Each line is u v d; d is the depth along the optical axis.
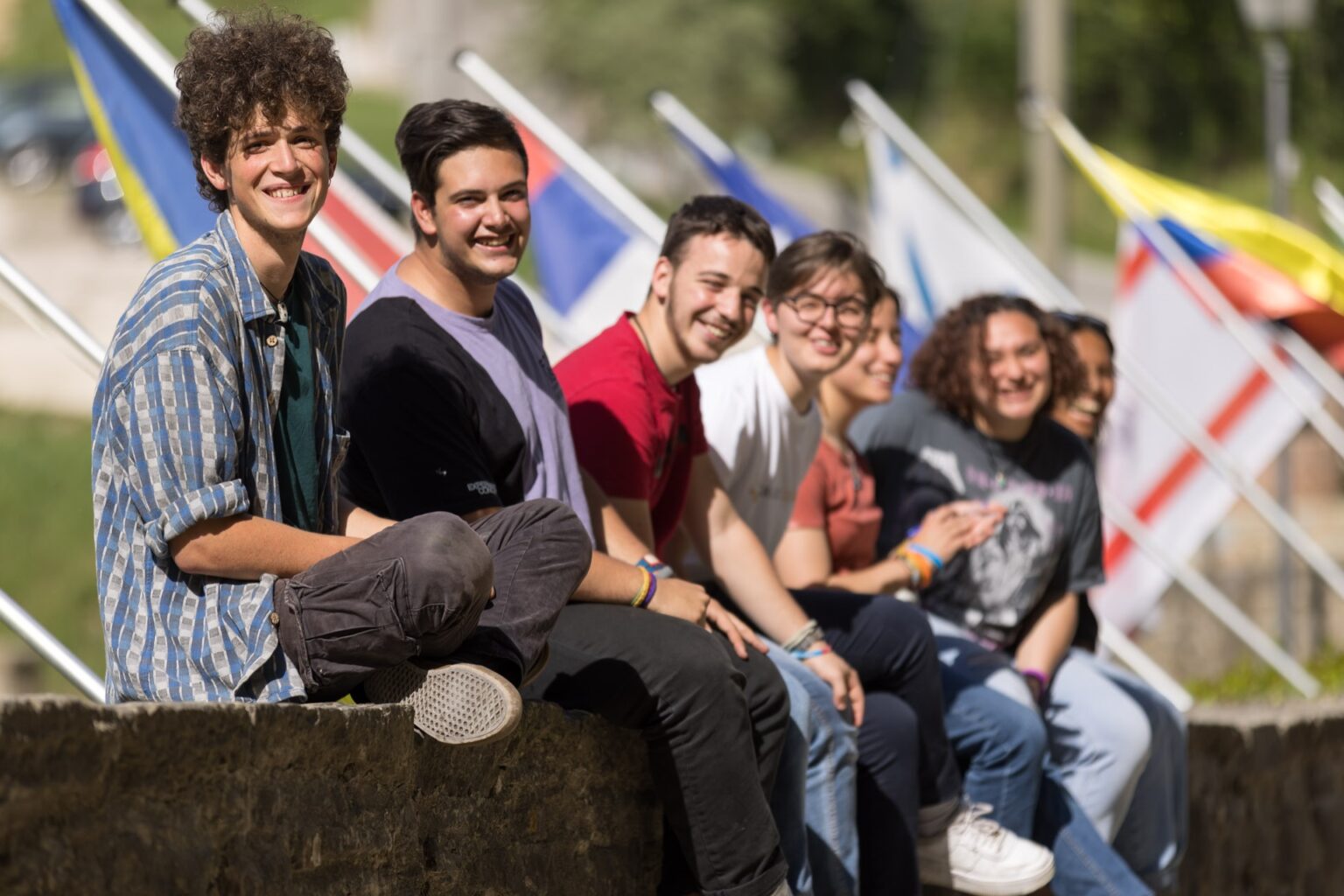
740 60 54.31
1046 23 20.16
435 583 4.89
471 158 6.03
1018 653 8.76
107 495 4.85
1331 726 11.97
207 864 4.31
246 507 4.80
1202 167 57.31
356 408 5.93
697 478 7.18
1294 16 17.62
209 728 4.30
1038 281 15.23
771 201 14.02
